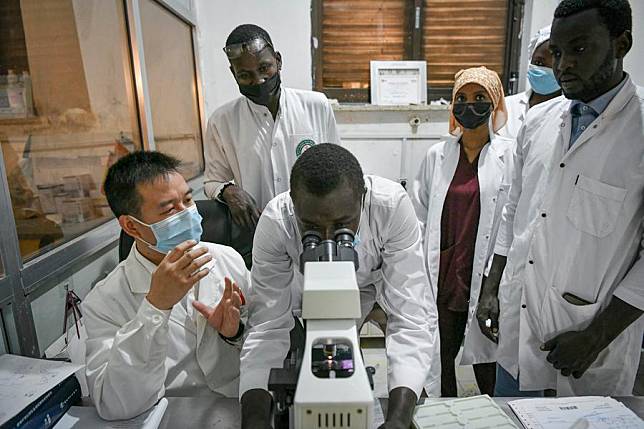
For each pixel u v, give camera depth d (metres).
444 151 1.71
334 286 0.57
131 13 1.70
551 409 0.85
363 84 2.67
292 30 2.47
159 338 0.85
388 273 0.96
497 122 1.69
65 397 0.86
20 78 1.13
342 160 0.72
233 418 0.85
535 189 1.21
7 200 0.97
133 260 1.06
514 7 2.54
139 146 1.80
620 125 1.01
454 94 1.62
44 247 1.15
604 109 1.03
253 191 1.76
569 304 1.10
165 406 0.88
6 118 1.06
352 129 2.59
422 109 2.53
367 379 0.51
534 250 1.17
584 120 1.10
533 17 2.46
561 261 1.11
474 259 1.57
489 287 1.40
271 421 0.72
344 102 2.67
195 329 1.09
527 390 1.24
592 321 1.05
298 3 2.43
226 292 1.01
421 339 0.88
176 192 1.01
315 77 2.65
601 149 1.03
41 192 1.17
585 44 0.93
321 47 2.62
